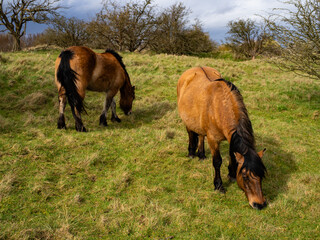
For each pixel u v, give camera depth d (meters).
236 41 23.52
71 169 3.71
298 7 5.36
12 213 2.72
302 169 4.11
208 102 3.20
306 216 2.87
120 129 5.45
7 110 5.75
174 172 3.84
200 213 2.89
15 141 4.34
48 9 16.97
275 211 2.94
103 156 4.19
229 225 2.70
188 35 23.61
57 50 16.09
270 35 5.89
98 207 2.95
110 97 5.66
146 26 21.16
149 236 2.51
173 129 5.44
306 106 7.72
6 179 3.22
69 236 2.42
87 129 5.33
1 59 8.74
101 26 19.83
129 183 3.51
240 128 2.79
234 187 3.47
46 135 4.77
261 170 2.60
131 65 11.73
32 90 6.94
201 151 4.26
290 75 11.41
